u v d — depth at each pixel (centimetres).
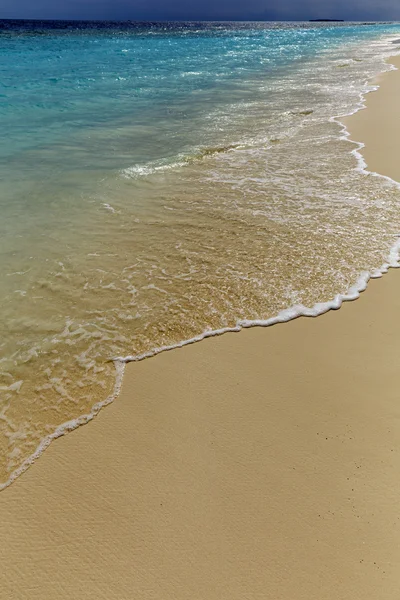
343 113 1225
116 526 248
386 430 301
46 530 247
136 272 478
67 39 4756
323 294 441
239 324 404
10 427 305
